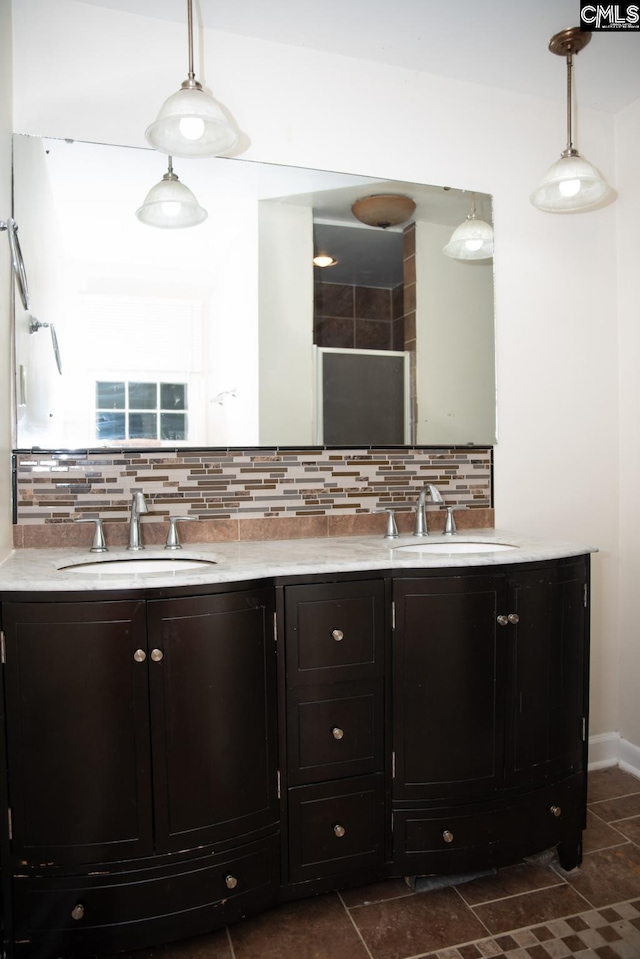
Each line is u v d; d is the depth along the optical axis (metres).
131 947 1.38
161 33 1.83
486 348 2.21
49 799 1.35
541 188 1.89
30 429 1.75
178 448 1.88
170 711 1.39
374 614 1.57
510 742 1.65
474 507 2.22
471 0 1.74
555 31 1.89
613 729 2.39
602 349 2.37
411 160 2.11
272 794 1.50
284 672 1.51
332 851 1.55
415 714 1.59
